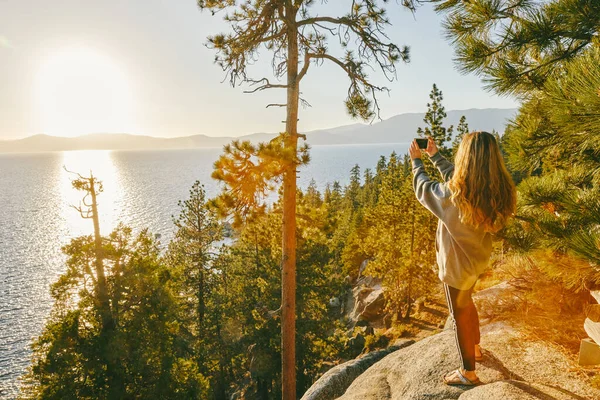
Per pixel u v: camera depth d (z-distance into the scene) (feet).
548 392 9.85
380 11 33.71
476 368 12.21
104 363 51.60
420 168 9.94
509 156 12.57
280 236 67.10
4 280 264.52
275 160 27.63
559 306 16.30
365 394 14.06
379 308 111.96
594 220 10.46
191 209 89.10
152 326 54.80
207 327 86.38
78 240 52.49
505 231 13.51
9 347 169.89
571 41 11.60
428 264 87.66
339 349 77.66
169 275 60.90
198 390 59.06
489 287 23.21
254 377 84.17
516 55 12.14
